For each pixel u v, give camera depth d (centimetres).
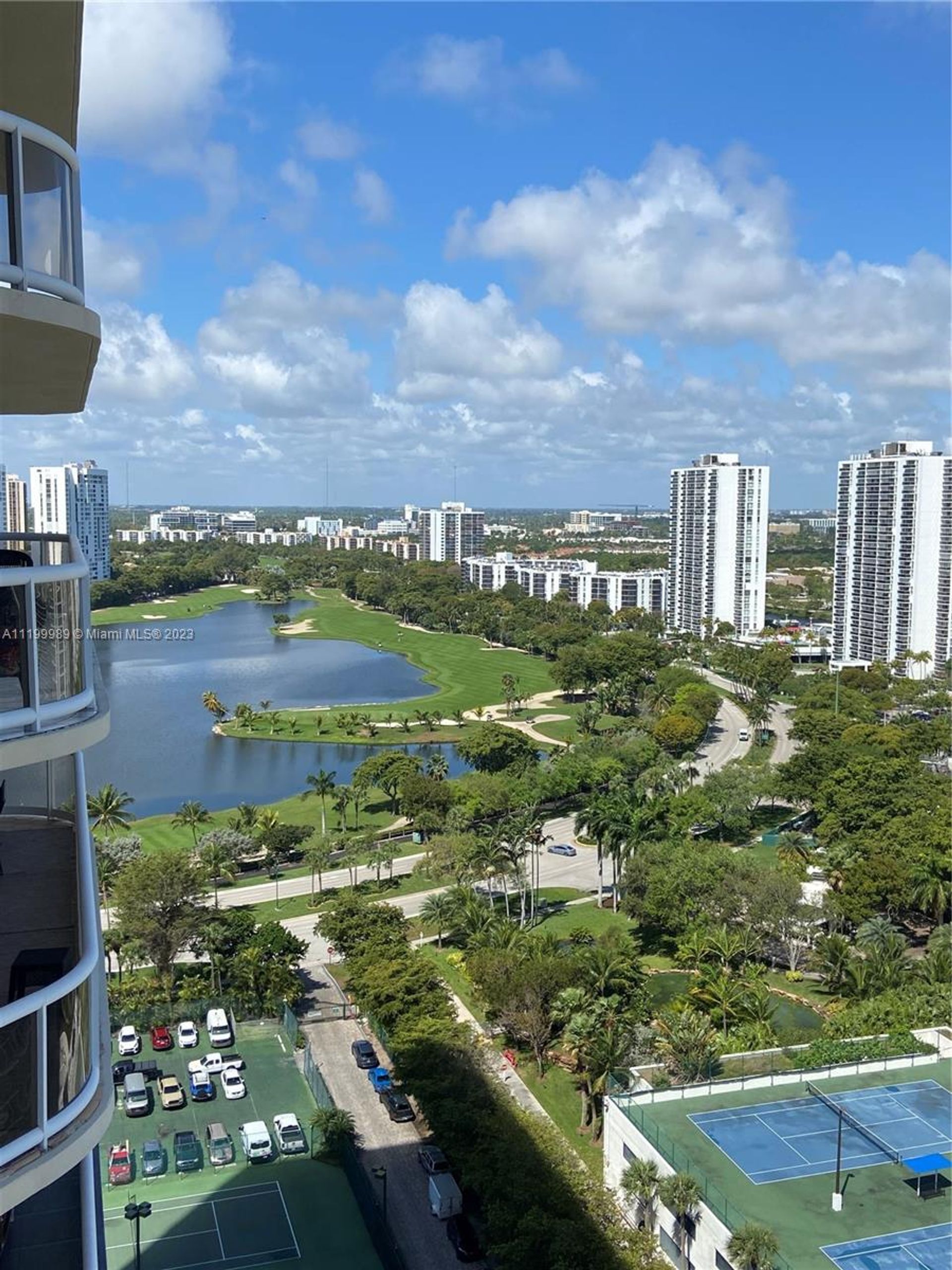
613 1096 5744
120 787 14925
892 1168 5050
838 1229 4572
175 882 8306
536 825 10575
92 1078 1568
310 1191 5734
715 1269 4609
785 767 13700
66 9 1579
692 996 7462
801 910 8719
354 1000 7925
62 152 1588
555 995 7031
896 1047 6331
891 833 10381
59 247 1609
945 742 16225
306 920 9900
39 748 1524
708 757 17325
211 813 13388
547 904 10506
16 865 2109
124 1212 5381
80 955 1617
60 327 1565
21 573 1469
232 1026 7744
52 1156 1446
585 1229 4534
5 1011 1397
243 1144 6109
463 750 15338
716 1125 5469
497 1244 4838
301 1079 7012
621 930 9512
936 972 7556
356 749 17275
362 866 11094
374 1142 6266
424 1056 6212
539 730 18825
